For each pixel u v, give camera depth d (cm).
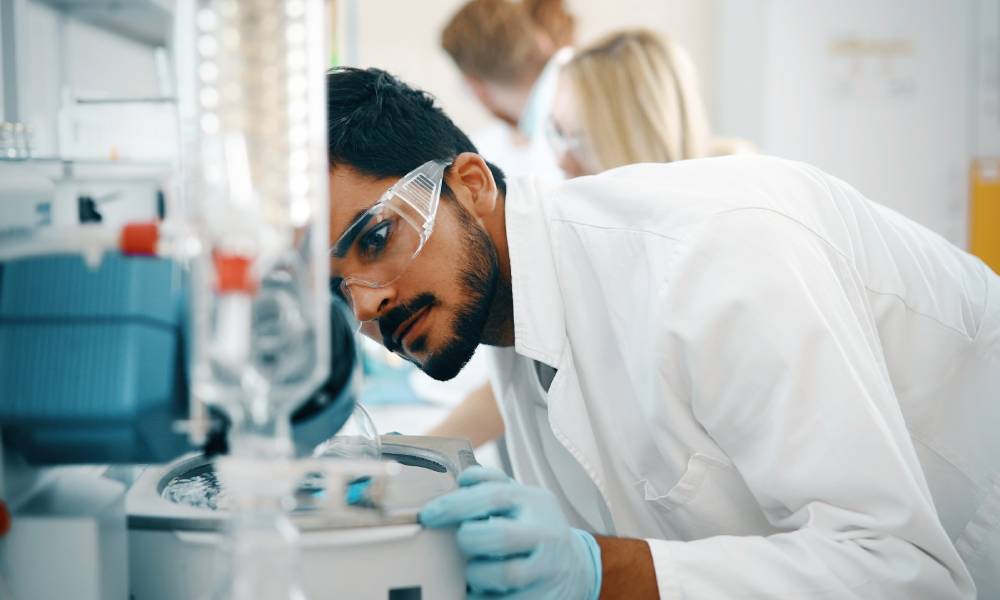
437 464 105
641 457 122
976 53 321
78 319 70
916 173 326
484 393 171
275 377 67
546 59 328
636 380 115
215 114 67
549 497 94
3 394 68
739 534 114
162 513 81
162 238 70
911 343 123
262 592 65
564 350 122
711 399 104
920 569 93
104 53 137
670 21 336
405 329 119
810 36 322
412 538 82
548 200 129
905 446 99
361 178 113
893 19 321
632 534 127
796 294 100
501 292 131
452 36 330
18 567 74
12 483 75
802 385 97
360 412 106
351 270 112
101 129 134
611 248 118
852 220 121
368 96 119
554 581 89
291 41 67
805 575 94
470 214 123
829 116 324
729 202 108
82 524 74
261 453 68
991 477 125
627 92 286
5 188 77
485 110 336
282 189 67
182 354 74
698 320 102
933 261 129
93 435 71
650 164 131
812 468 96
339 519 80
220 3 66
